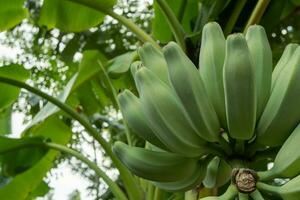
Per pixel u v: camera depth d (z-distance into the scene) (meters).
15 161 1.75
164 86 0.89
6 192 1.91
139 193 1.42
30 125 1.73
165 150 0.93
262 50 0.91
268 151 0.89
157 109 0.87
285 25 2.04
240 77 0.82
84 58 1.76
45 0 1.83
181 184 0.95
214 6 1.49
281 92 0.85
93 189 3.10
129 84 1.82
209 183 1.00
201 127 0.86
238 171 0.82
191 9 1.72
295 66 0.85
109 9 1.55
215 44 0.92
